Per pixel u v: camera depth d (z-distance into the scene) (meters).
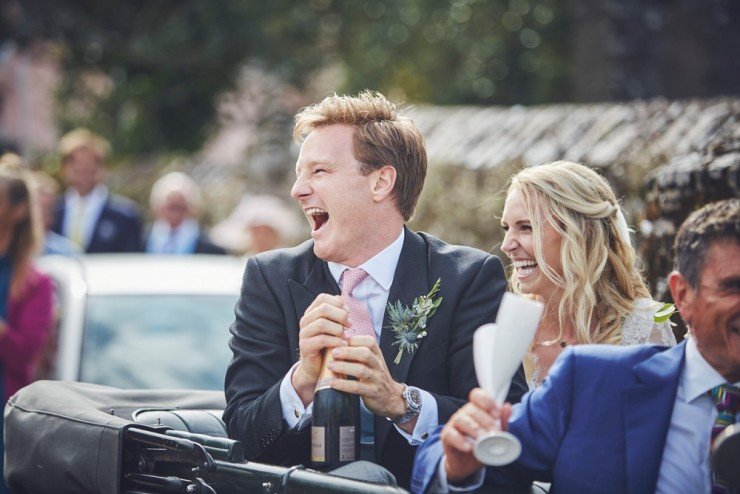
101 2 18.08
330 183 3.95
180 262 8.04
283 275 4.12
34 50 18.92
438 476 3.26
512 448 2.92
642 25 15.42
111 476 3.59
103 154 11.89
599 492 3.22
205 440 3.54
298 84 18.05
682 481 3.16
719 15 15.22
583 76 15.54
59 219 11.78
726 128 7.66
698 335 3.09
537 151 9.66
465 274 4.00
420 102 17.75
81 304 7.11
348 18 17.92
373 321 4.02
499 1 17.16
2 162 6.80
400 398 3.67
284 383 3.75
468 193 10.21
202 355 6.84
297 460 3.94
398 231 4.06
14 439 4.08
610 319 4.55
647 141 8.16
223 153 22.34
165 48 17.41
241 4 17.62
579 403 3.28
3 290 6.65
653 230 5.61
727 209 3.04
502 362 3.04
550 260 4.52
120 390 4.46
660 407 3.20
